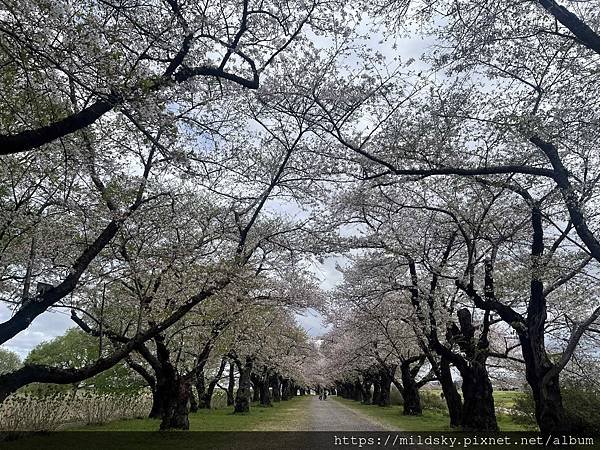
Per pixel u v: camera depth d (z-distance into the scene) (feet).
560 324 53.47
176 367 71.15
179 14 27.94
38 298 31.35
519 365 74.23
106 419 75.05
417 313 64.85
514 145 42.73
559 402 45.27
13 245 42.01
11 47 23.84
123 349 36.42
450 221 54.29
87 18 24.31
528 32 33.37
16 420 55.72
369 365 136.05
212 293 44.78
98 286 52.34
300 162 49.75
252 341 93.97
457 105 39.29
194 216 50.29
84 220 41.37
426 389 176.04
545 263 43.83
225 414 101.55
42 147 31.83
